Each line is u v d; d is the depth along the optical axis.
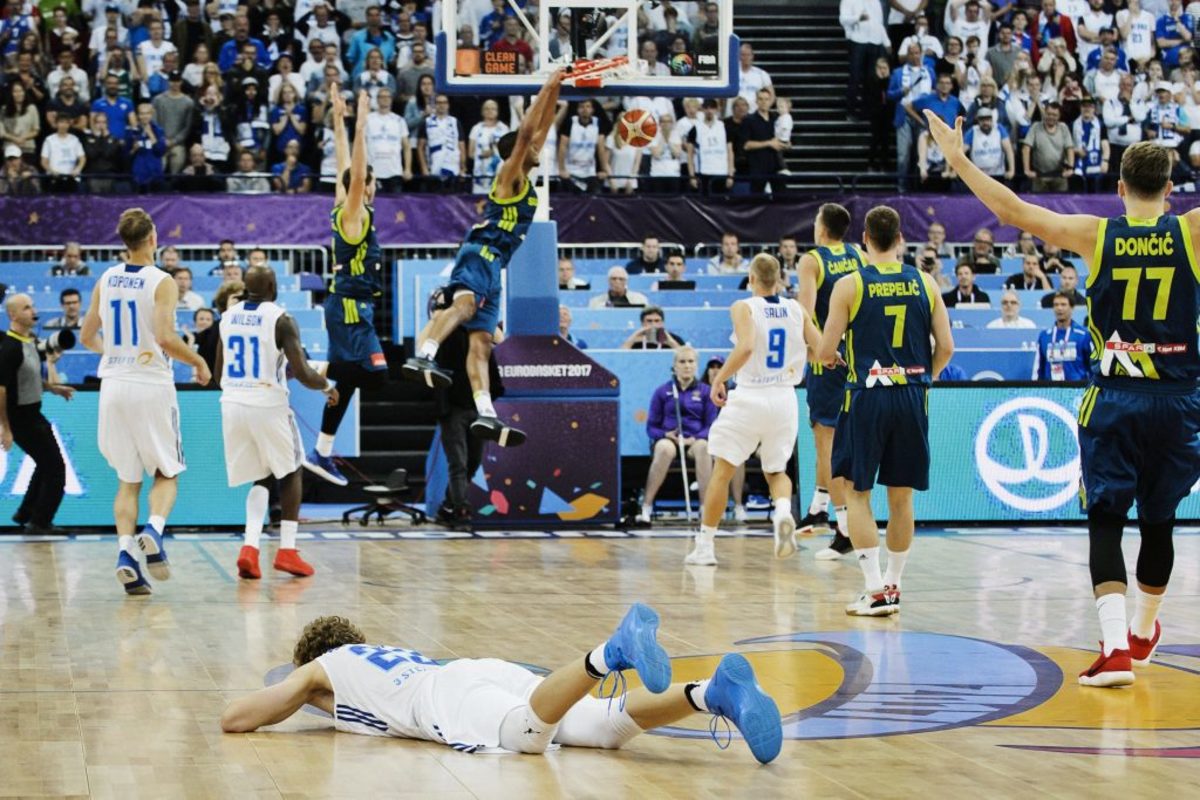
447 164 27.00
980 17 30.91
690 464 20.09
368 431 22.77
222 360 13.30
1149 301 8.36
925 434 11.10
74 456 17.52
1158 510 8.77
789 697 8.12
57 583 12.84
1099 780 6.31
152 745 6.86
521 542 16.58
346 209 15.44
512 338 18.02
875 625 10.69
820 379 15.43
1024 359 21.69
